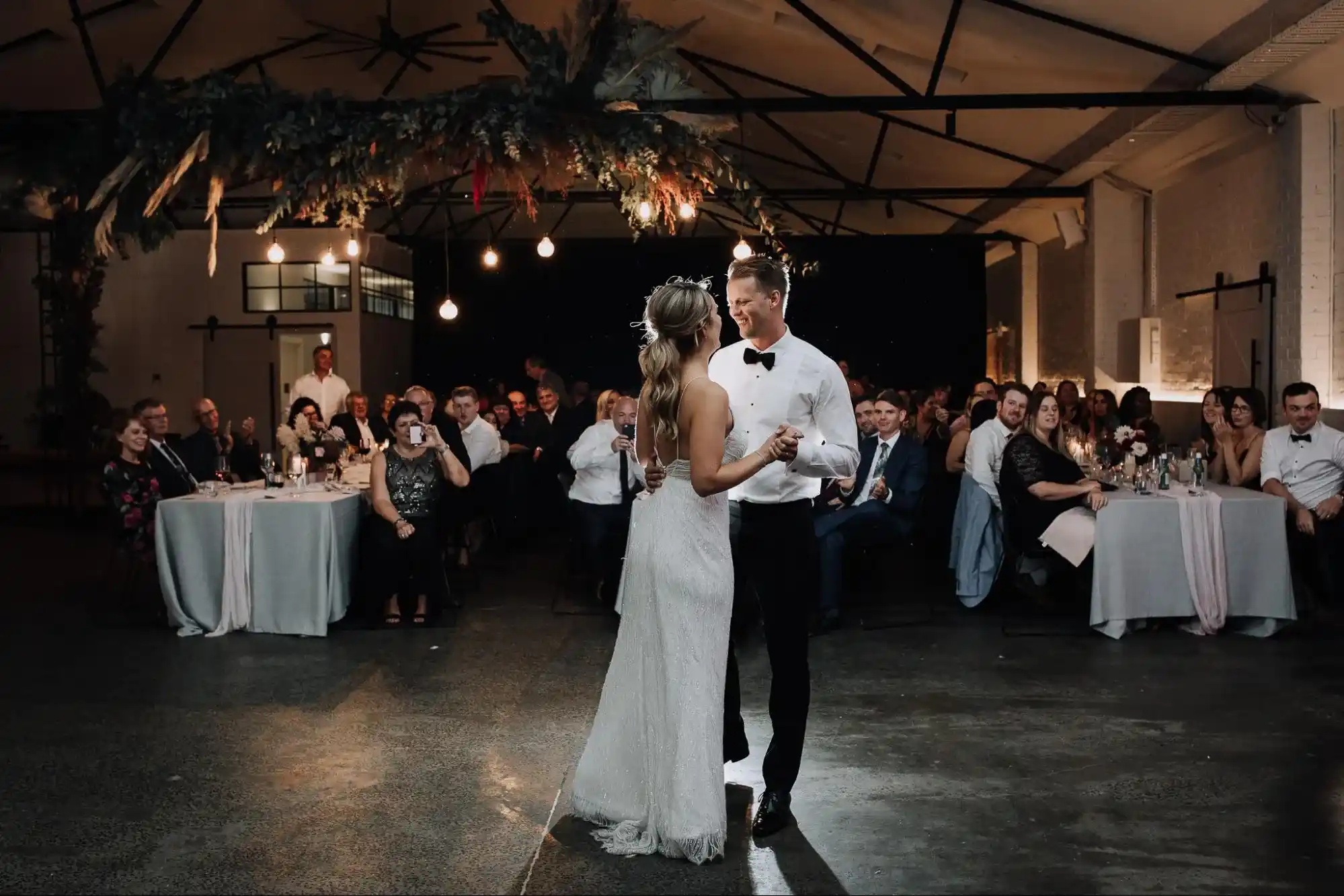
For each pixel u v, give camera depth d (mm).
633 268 19000
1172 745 4641
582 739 4785
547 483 11578
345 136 7562
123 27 10492
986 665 6043
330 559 6895
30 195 8125
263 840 3732
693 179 7934
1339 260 8805
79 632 7059
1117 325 13141
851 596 8078
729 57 11430
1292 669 5895
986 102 8984
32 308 14570
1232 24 7961
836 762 4477
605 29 7613
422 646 6586
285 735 4867
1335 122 8805
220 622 6957
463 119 7379
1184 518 6641
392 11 10875
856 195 14719
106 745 4746
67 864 3545
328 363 12453
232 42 11242
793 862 3547
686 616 3609
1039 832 3760
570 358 19094
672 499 3672
